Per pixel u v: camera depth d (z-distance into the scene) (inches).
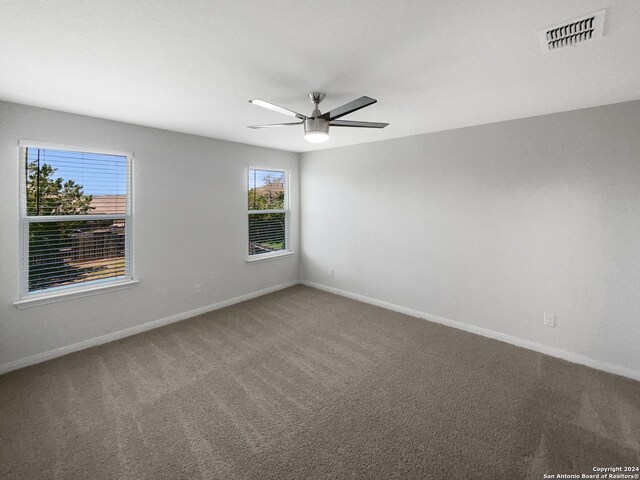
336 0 50.0
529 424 80.9
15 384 97.3
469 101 99.0
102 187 125.0
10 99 99.3
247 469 67.4
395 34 60.4
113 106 106.2
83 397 91.3
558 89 88.3
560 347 115.0
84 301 121.0
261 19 55.7
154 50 67.4
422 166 148.0
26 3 50.8
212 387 96.8
